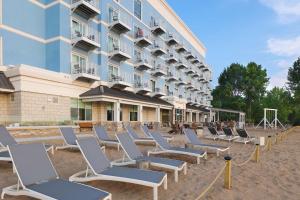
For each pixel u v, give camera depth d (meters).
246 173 7.79
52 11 20.45
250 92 68.38
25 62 19.02
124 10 28.33
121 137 7.53
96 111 23.45
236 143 15.26
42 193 4.11
